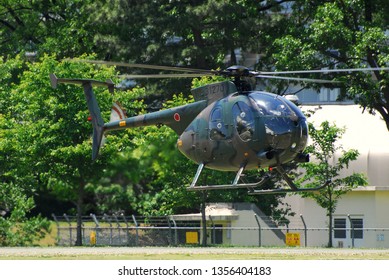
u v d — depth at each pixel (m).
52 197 199.50
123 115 150.75
